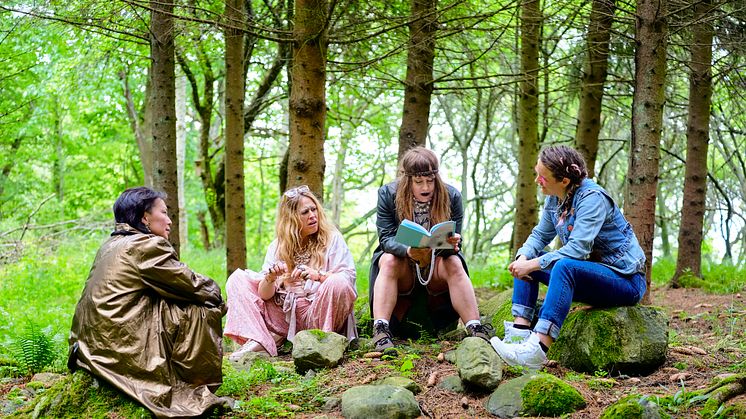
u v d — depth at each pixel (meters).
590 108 7.98
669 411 3.29
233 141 7.02
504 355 3.90
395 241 4.64
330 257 5.00
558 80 9.45
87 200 23.20
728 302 6.89
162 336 3.49
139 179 23.09
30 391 4.22
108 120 17.64
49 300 9.02
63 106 16.94
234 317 4.81
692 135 8.17
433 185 4.68
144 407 3.35
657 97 5.46
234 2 6.62
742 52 6.71
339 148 19.16
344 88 11.63
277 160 23.06
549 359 4.14
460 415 3.48
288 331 4.94
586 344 4.01
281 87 13.10
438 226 4.14
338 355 4.25
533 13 7.00
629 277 4.06
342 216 29.88
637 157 5.54
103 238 13.41
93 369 3.41
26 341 4.74
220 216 15.86
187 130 19.08
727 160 11.89
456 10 6.78
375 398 3.45
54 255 11.38
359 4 6.73
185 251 13.46
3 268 10.35
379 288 4.66
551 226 4.39
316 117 5.93
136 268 3.50
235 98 7.00
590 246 3.94
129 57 9.30
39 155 20.56
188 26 6.13
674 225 16.56
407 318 5.06
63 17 5.79
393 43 7.35
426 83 6.94
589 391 3.61
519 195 8.69
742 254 14.23
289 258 5.00
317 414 3.56
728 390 3.31
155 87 6.29
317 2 5.84
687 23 5.63
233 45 6.92
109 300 3.46
